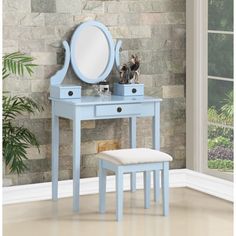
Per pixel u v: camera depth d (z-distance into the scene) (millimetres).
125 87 5672
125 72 5758
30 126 5613
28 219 5035
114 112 5352
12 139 5316
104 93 5695
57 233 4645
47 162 5719
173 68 6184
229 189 5672
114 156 4930
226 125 5766
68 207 5418
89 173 5891
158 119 5570
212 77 5922
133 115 5445
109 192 5941
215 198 5754
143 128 6102
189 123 6223
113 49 5816
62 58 5668
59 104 5445
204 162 6086
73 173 5277
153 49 6078
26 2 5484
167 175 5062
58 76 5602
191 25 6102
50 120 5684
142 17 6000
